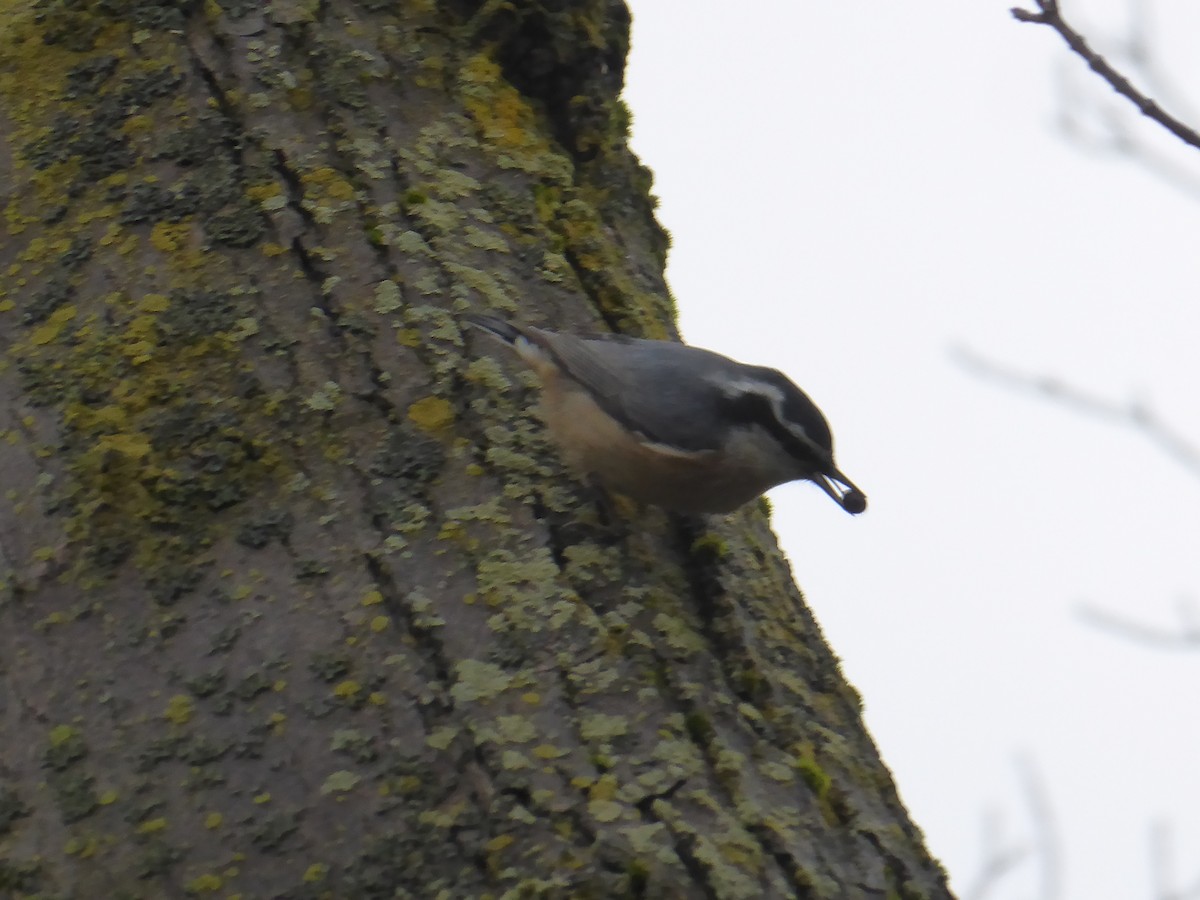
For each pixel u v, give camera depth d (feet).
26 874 18.89
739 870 18.99
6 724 20.01
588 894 18.16
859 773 22.03
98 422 22.36
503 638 20.71
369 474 22.41
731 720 21.29
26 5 27.27
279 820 18.95
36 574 21.08
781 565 26.48
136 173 25.13
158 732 19.69
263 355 23.25
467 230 26.37
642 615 22.20
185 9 26.81
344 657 20.24
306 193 25.21
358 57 27.40
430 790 19.10
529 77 29.71
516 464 23.31
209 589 20.90
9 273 24.44
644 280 29.84
